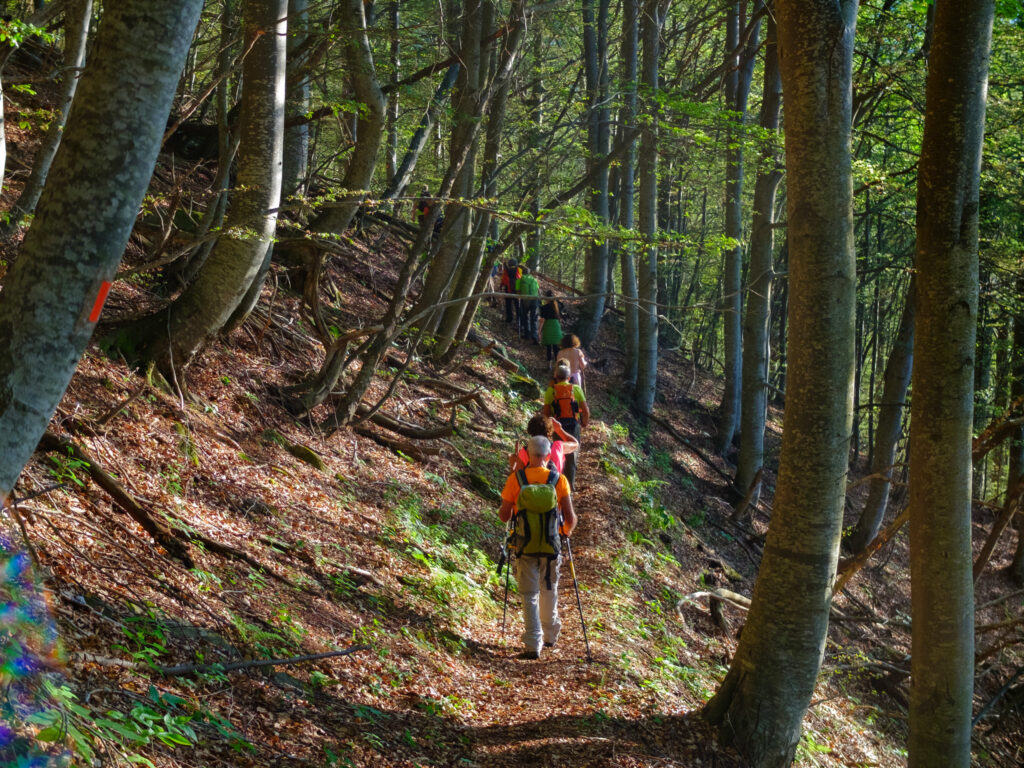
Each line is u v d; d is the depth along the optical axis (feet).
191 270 32.76
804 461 18.39
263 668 15.85
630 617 29.35
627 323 74.23
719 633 35.12
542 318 69.77
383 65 45.16
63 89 25.20
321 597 21.22
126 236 8.23
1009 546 77.15
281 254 42.96
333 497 28.76
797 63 18.07
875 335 94.02
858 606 51.19
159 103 8.18
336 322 43.62
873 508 60.75
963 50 19.94
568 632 26.50
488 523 36.35
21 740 8.83
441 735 16.99
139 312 28.99
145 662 13.20
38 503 16.58
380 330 33.96
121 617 14.47
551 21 51.96
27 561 13.16
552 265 104.17
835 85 17.92
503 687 21.42
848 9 18.06
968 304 20.21
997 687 46.47
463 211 45.09
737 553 53.36
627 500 44.16
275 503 25.31
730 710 18.97
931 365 20.48
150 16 7.99
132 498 19.13
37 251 7.88
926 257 20.56
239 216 26.21
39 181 25.77
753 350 61.62
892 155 57.93
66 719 9.25
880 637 49.80
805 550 18.42
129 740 10.79
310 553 23.30
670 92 43.52
